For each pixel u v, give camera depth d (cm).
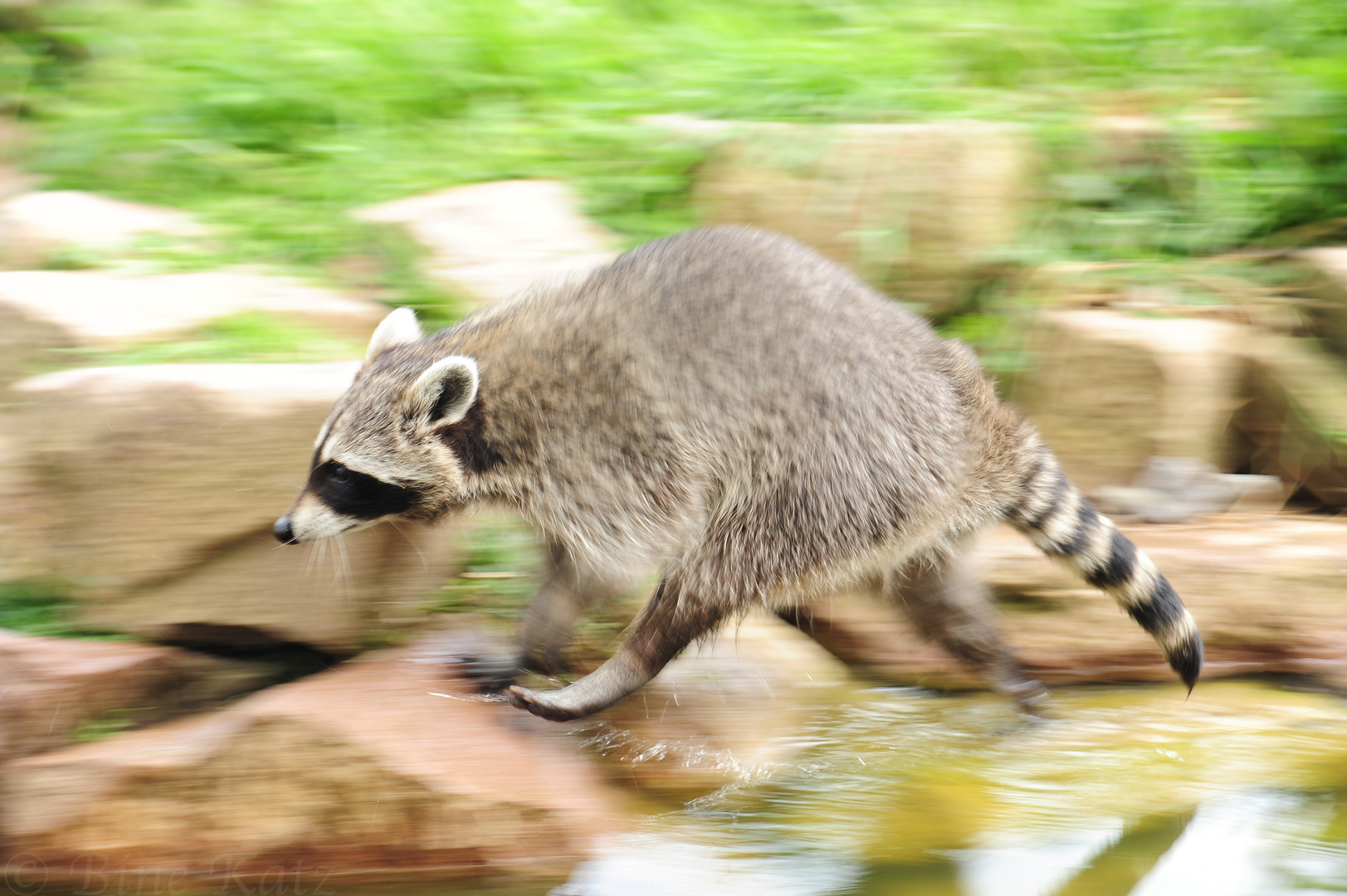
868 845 434
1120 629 571
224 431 469
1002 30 870
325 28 859
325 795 424
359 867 425
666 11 947
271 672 500
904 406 491
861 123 745
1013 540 594
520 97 834
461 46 846
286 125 805
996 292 718
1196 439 650
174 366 495
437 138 797
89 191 760
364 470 481
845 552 495
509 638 521
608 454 486
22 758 430
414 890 417
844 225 698
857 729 523
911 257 700
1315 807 461
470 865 425
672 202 738
